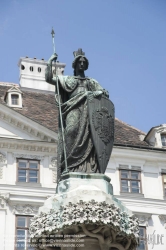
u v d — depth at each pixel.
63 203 8.77
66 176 9.29
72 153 9.53
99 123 9.63
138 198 37.53
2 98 43.00
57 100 10.04
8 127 37.59
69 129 9.63
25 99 43.50
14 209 35.19
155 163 38.91
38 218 8.87
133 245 9.02
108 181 9.34
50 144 37.22
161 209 37.59
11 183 35.94
